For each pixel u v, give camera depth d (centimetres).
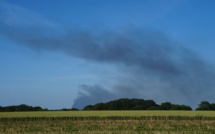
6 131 5556
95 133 5194
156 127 6022
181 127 6050
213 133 5194
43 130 5672
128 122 7038
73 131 5484
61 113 9231
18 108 12912
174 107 13275
